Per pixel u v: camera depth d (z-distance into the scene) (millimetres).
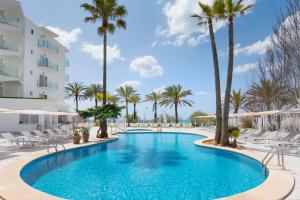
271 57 26375
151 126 44688
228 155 14141
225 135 16250
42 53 36375
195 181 8711
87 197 7012
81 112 21703
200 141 19375
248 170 10430
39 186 8055
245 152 13094
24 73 31500
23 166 9242
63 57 43062
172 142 21625
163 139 24609
